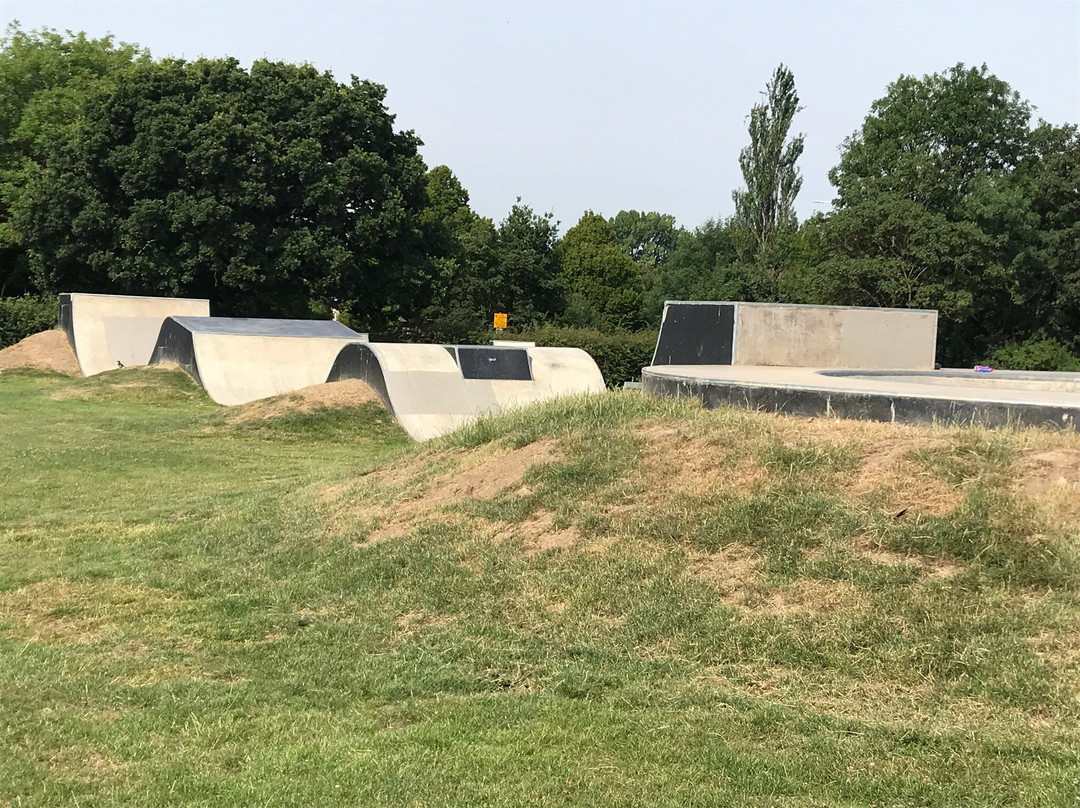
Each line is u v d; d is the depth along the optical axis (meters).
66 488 11.27
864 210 32.84
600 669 5.04
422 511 7.79
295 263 31.88
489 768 4.02
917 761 3.96
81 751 4.34
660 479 6.91
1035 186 34.78
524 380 18.81
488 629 5.68
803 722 4.33
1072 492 5.59
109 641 5.95
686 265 48.56
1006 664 4.53
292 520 8.73
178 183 31.83
